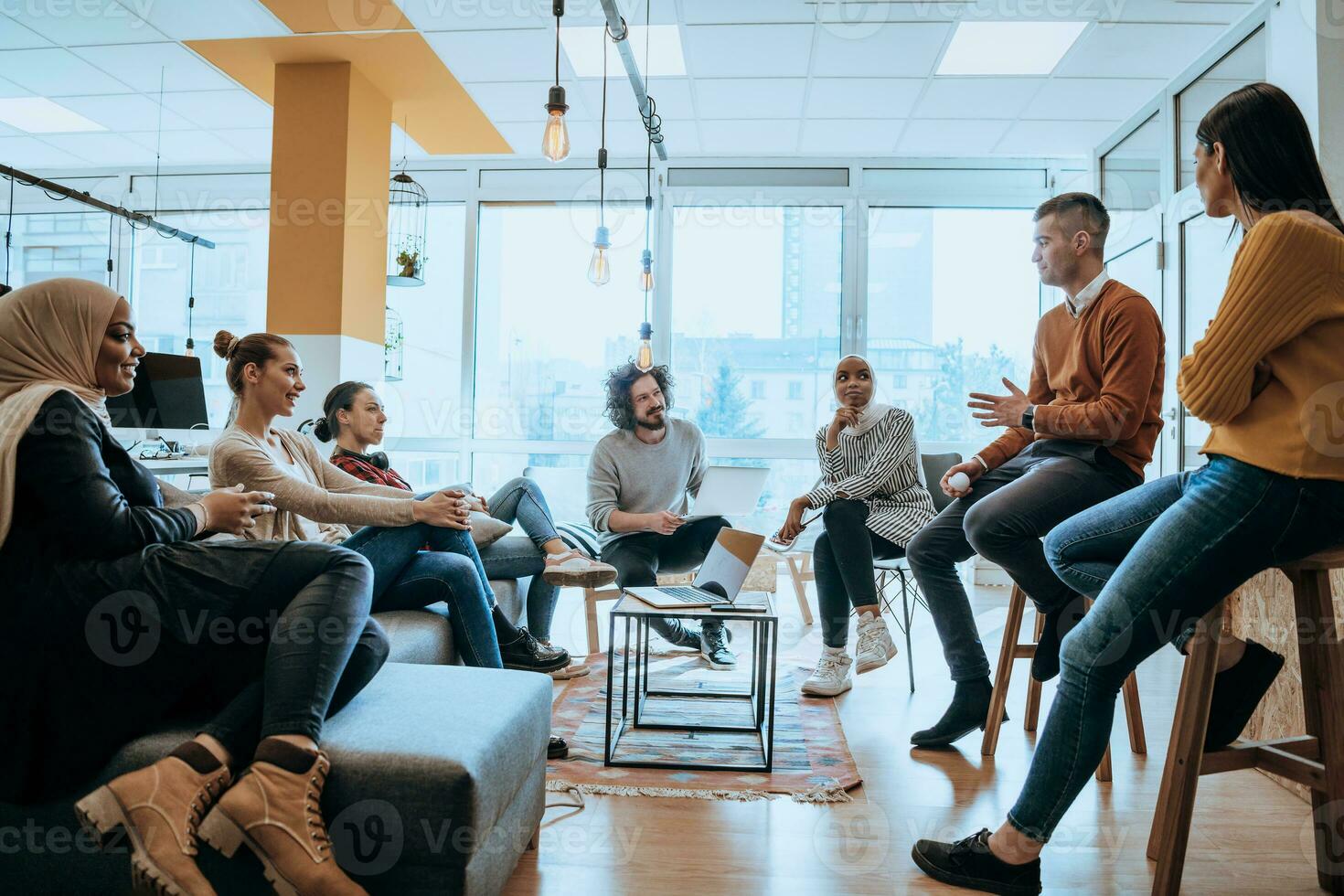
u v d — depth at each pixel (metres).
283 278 4.25
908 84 4.41
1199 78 4.16
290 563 1.31
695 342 5.58
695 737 2.23
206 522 1.41
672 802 1.82
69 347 1.33
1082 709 1.36
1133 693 2.19
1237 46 3.82
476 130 5.13
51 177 6.06
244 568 1.30
